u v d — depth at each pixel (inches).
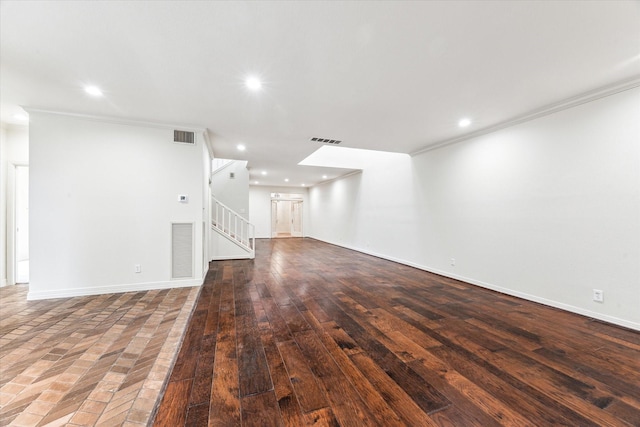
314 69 92.5
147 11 64.7
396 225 240.7
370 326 105.5
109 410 59.6
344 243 344.2
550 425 56.3
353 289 156.7
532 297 135.2
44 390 65.8
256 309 123.4
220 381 70.3
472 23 70.2
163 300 132.6
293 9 64.5
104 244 141.5
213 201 277.1
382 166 261.7
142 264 148.3
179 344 89.7
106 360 79.6
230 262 240.4
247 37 75.2
